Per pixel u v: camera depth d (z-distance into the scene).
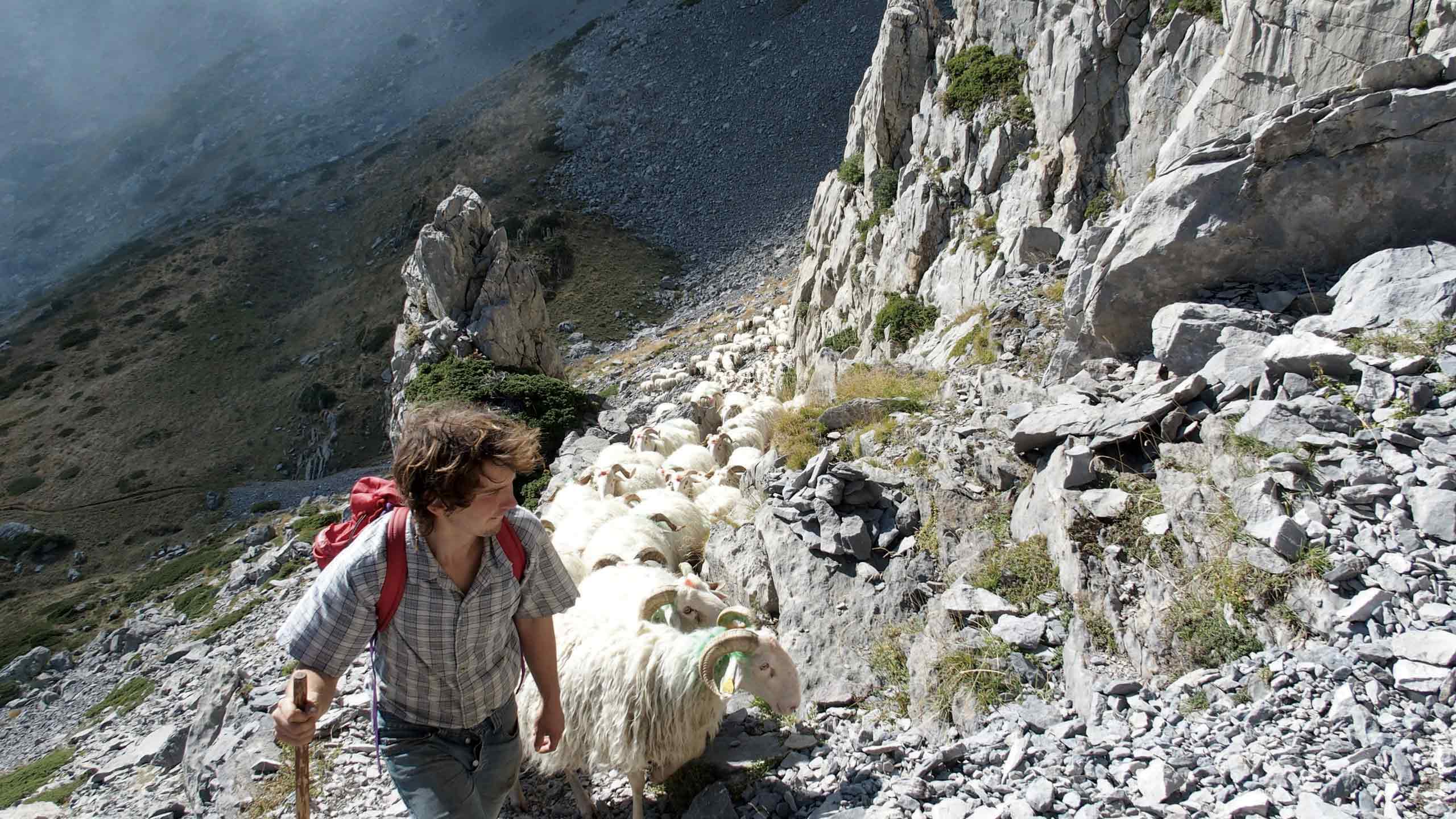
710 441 15.14
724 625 5.55
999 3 23.36
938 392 10.39
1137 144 17.91
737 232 76.50
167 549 56.34
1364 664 4.79
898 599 6.72
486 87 109.50
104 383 76.25
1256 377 7.02
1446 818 3.94
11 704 35.62
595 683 5.50
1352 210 8.25
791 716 6.18
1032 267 16.55
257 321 82.56
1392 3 12.25
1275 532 5.52
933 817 4.70
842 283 30.19
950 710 5.64
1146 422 6.86
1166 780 4.44
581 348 65.50
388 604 3.57
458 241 31.39
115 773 13.38
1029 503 6.99
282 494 61.06
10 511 62.84
